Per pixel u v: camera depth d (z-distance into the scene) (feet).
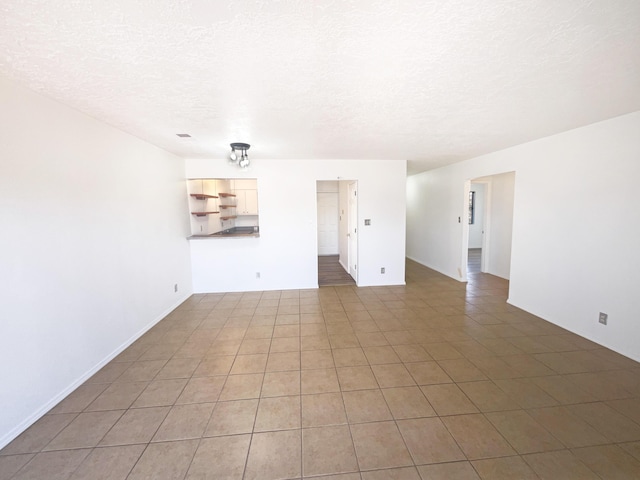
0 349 5.61
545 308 11.30
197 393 7.24
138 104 7.11
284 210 15.65
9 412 5.76
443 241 18.88
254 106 7.28
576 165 9.68
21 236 6.05
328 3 3.61
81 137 7.70
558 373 7.82
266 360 8.77
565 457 5.26
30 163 6.26
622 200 8.41
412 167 18.84
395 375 7.89
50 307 6.73
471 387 7.32
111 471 5.10
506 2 3.60
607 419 6.16
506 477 4.89
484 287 16.17
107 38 4.35
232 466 5.19
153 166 11.49
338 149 12.68
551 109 7.68
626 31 4.23
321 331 10.76
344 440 5.73
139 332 10.42
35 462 5.27
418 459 5.27
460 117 8.29
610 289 8.85
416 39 4.44
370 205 16.19
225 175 14.98
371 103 7.11
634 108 7.67
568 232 10.12
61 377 7.01
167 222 12.71
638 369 7.90
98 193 8.36
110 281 8.87
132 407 6.74
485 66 5.33
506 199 17.70
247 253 15.76
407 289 15.97
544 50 4.77
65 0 3.51
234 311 12.92
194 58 4.96
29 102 6.23
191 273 15.48
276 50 4.74
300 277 16.24
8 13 3.73
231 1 3.55
